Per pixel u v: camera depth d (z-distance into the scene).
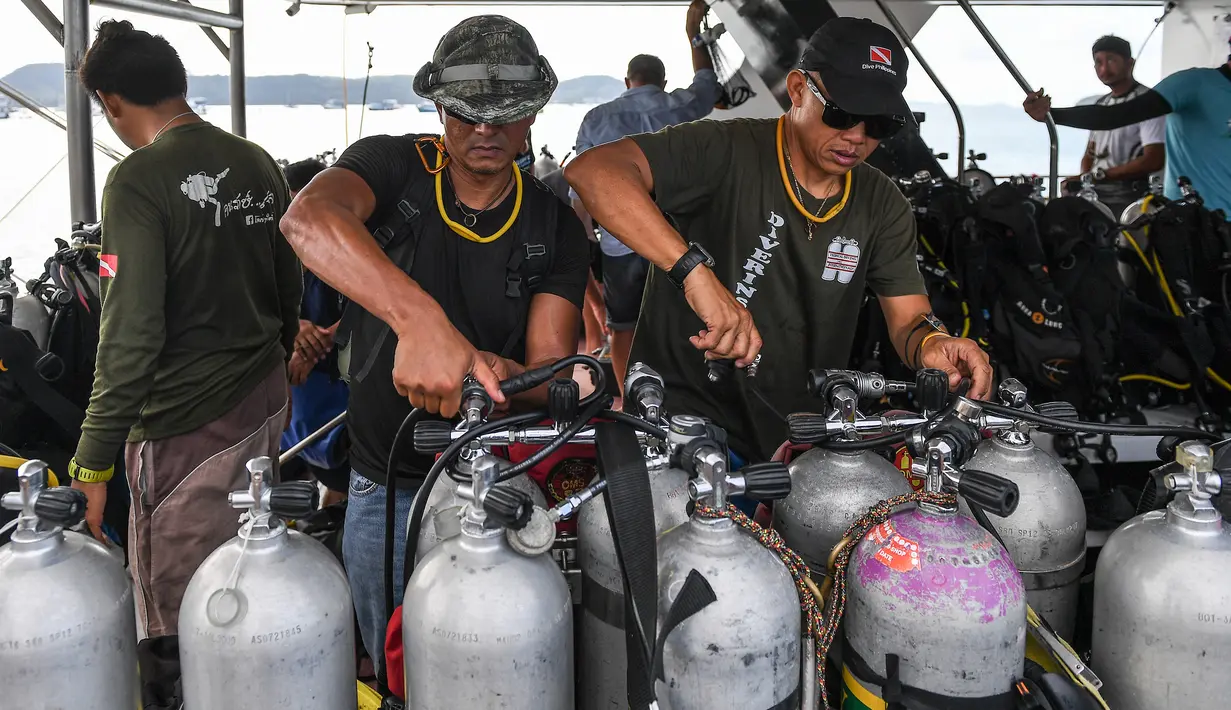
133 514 1.96
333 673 0.97
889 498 1.15
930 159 3.74
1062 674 1.05
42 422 2.29
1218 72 3.57
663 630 0.91
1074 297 2.60
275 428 2.10
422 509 1.08
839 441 1.23
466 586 0.92
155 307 1.73
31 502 0.95
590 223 4.38
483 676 0.91
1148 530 1.05
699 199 1.66
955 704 0.97
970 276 2.54
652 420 1.13
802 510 1.20
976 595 0.96
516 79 1.33
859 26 1.49
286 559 0.97
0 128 4.36
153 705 1.13
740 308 1.35
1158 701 1.02
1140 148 4.72
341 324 1.55
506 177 1.50
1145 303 2.76
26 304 2.42
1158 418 2.65
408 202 1.47
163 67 1.87
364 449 1.55
